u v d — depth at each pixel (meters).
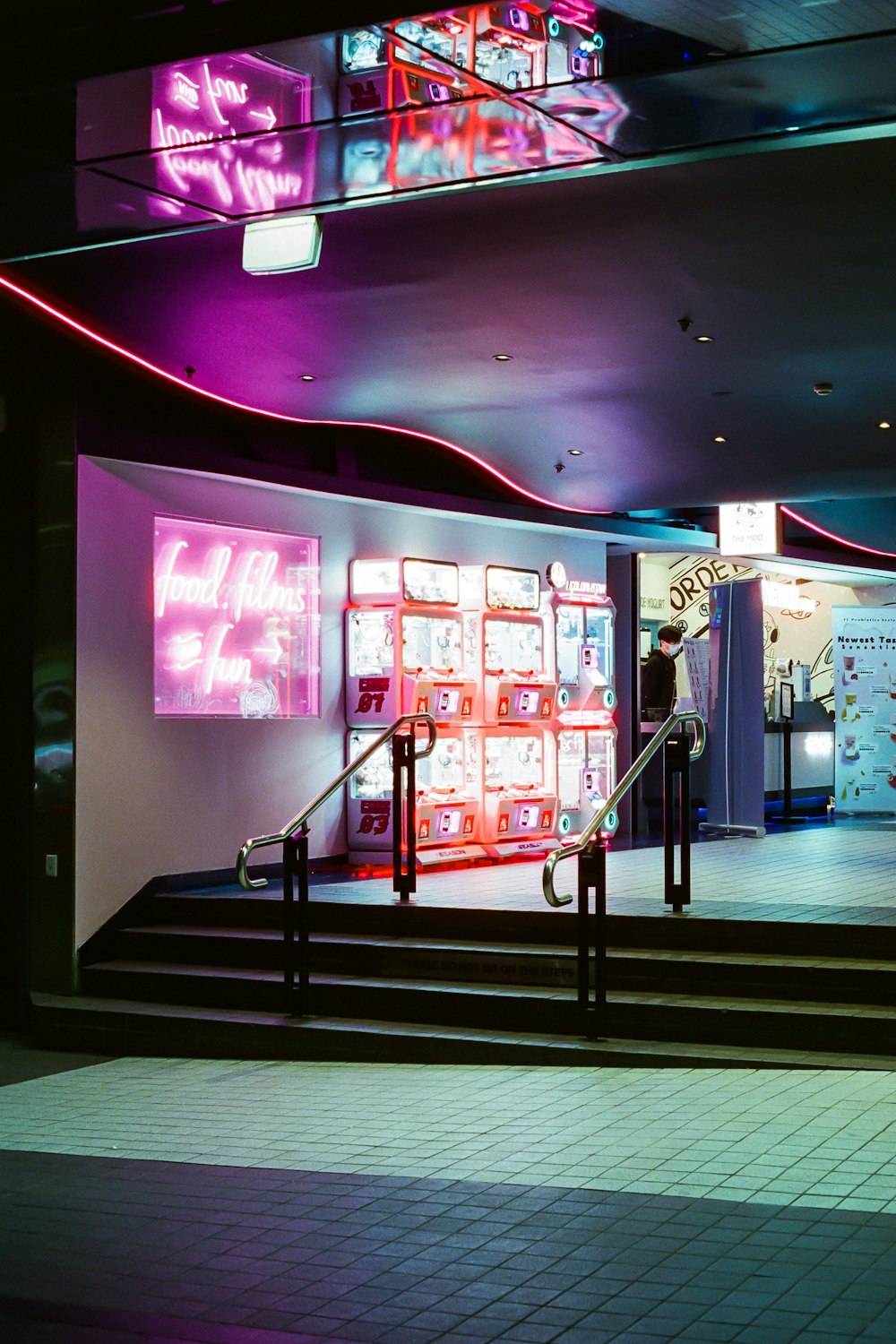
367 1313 4.14
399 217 6.33
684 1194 5.03
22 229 5.68
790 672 20.23
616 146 4.87
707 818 15.37
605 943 7.57
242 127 4.66
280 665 11.02
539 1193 5.13
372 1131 6.18
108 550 9.56
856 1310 3.97
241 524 10.63
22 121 4.64
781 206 6.20
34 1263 4.66
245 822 10.62
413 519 12.32
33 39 4.32
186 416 10.33
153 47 4.18
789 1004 7.36
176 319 8.18
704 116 4.61
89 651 9.41
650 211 6.25
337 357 8.95
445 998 8.05
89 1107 7.00
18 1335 4.05
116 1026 8.72
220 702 10.49
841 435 11.20
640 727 14.92
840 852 12.30
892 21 3.91
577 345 8.59
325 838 11.34
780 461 12.26
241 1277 4.47
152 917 9.84
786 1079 6.59
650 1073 6.93
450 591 11.83
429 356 8.90
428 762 11.58
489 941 8.80
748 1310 4.01
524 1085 6.85
